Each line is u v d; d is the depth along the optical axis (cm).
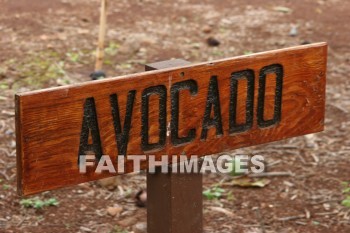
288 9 1109
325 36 1013
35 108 322
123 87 346
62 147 333
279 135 396
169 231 388
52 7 1062
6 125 714
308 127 405
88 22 1017
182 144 368
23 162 323
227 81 374
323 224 566
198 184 390
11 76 825
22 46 912
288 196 610
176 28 1015
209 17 1062
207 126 373
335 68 902
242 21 1053
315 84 401
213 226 560
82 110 336
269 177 641
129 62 891
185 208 389
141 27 1009
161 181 386
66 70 856
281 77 389
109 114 344
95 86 338
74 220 564
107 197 601
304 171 653
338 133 732
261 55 380
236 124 381
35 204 577
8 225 550
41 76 832
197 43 966
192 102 366
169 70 357
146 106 354
